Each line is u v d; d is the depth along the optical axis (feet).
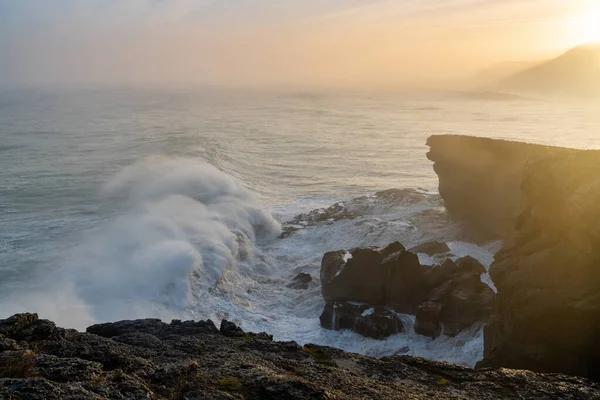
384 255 76.54
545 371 51.47
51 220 110.93
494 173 101.96
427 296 73.10
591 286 47.91
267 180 169.58
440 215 115.34
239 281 89.81
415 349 66.95
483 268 79.56
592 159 54.13
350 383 32.22
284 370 33.40
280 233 114.62
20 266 85.97
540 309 50.39
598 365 48.75
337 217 120.16
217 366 31.96
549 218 55.72
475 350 64.44
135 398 24.00
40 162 172.65
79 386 23.56
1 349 29.09
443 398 30.96
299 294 85.20
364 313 72.43
